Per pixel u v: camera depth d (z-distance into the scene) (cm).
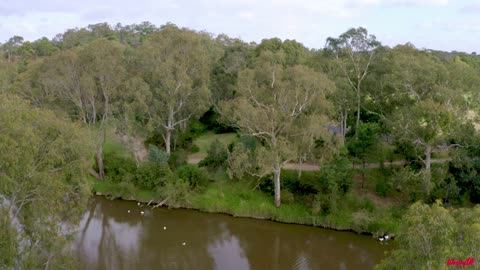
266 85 4478
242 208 4738
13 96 2708
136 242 4238
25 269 2395
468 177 4269
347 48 5147
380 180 4681
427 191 4109
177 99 5491
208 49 6581
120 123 5166
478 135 4303
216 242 4262
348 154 4866
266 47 6631
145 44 5612
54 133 2723
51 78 5022
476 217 1884
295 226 4494
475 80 4322
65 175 2795
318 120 4097
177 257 3953
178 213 4884
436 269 1791
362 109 5650
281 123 4312
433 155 4953
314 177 4797
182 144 5981
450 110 3947
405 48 5075
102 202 5172
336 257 3944
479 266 1730
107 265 3766
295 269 3759
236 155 4497
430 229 1888
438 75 4338
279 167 4484
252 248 4141
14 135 2377
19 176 2384
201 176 5053
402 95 4603
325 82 4209
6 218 2314
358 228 4281
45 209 2542
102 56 5000
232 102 4575
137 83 5078
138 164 5372
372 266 3778
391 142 4962
